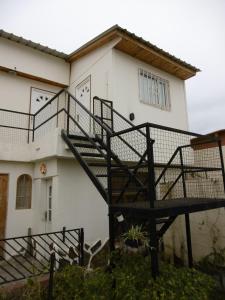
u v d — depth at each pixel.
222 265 4.12
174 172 6.50
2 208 5.82
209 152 6.27
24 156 6.17
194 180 5.28
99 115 6.36
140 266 2.67
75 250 4.91
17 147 6.09
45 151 5.31
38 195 6.06
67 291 2.94
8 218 5.84
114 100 6.12
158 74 7.61
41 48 7.42
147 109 6.95
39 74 7.48
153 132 6.59
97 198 5.74
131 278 2.46
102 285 2.64
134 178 3.70
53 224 5.09
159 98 7.51
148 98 7.14
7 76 7.15
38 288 3.03
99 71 6.73
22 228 6.01
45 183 6.07
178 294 2.30
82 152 4.88
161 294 2.21
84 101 7.24
